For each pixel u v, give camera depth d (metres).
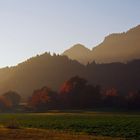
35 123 86.50
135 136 53.47
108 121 91.06
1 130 52.72
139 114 152.38
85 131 61.34
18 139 41.31
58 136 44.78
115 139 44.84
